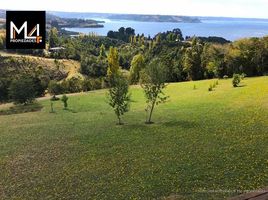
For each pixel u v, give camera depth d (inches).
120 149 1633.9
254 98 2738.7
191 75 4534.9
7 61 6136.8
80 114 2859.3
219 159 1310.3
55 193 1103.6
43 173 1341.0
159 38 7377.0
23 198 1082.7
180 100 3058.6
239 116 2167.8
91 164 1419.8
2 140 1985.7
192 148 1531.7
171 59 4832.7
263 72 4146.2
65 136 2005.4
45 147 1776.6
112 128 2148.1
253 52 4168.3
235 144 1529.3
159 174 1196.5
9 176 1326.3
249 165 1189.1
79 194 1072.2
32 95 3489.2
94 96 3747.5
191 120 2188.7
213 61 4397.1
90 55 7377.0
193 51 4611.2
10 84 3855.8
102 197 1025.5
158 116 2450.8
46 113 3002.0
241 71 4195.4
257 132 1728.6
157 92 2319.1
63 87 4347.9
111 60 4463.6
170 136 1818.4
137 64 4382.4
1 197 1103.6
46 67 6338.6
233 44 4456.2
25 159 1572.3
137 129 2059.5
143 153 1526.8
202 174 1139.3
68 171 1343.5
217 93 3176.7
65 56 7204.7
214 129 1878.7
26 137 2041.1
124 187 1092.5
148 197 983.0
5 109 3282.5
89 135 1985.7
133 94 3622.0
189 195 927.0
